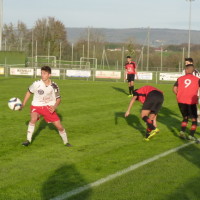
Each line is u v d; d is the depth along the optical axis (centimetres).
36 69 3994
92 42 6247
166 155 865
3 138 1026
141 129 1202
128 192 617
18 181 668
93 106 1725
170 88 3025
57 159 820
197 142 1010
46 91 909
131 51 5666
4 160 805
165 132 1158
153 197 597
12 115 1416
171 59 5444
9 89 2458
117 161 808
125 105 1788
